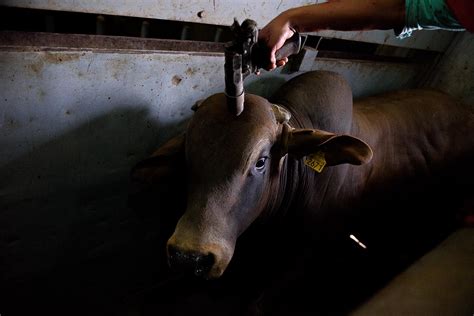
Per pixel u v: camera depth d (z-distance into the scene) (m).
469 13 1.40
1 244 2.12
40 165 1.94
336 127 2.63
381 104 3.51
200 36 2.55
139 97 2.03
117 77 1.88
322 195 2.72
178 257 1.61
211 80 2.27
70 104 1.83
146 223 2.73
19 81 1.62
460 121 3.84
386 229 4.22
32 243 2.24
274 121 1.92
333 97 2.60
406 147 3.46
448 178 3.98
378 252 4.03
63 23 2.24
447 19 1.49
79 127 1.93
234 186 1.73
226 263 1.73
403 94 3.81
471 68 3.90
